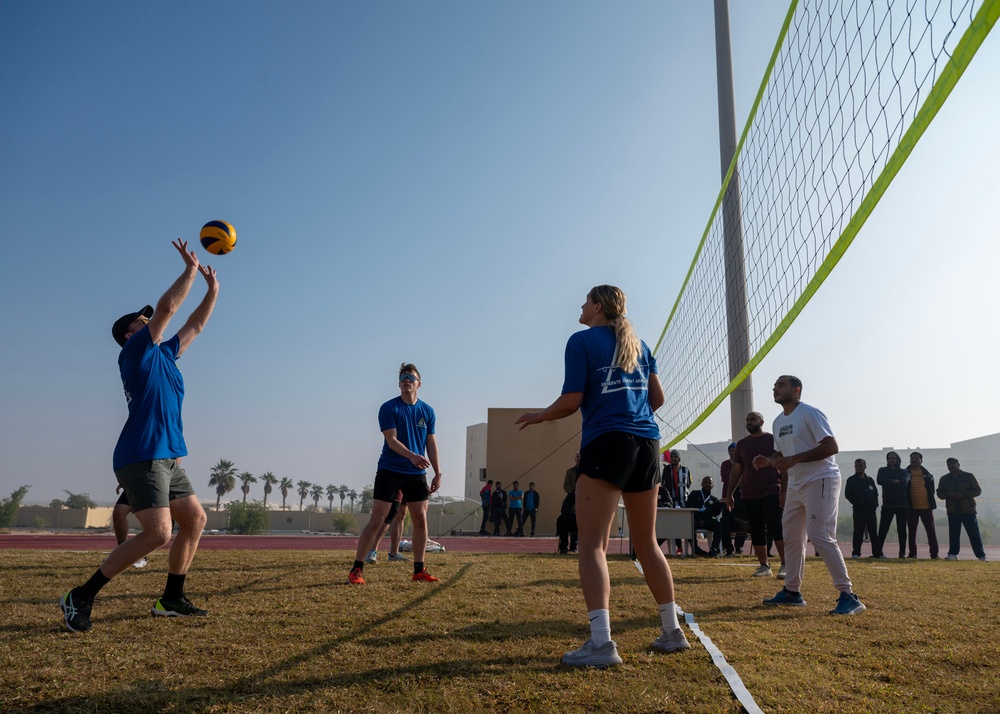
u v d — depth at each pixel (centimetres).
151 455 330
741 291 958
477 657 271
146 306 382
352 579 493
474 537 1709
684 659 271
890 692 234
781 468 441
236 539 1414
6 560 604
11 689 224
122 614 354
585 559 276
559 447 2002
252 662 261
